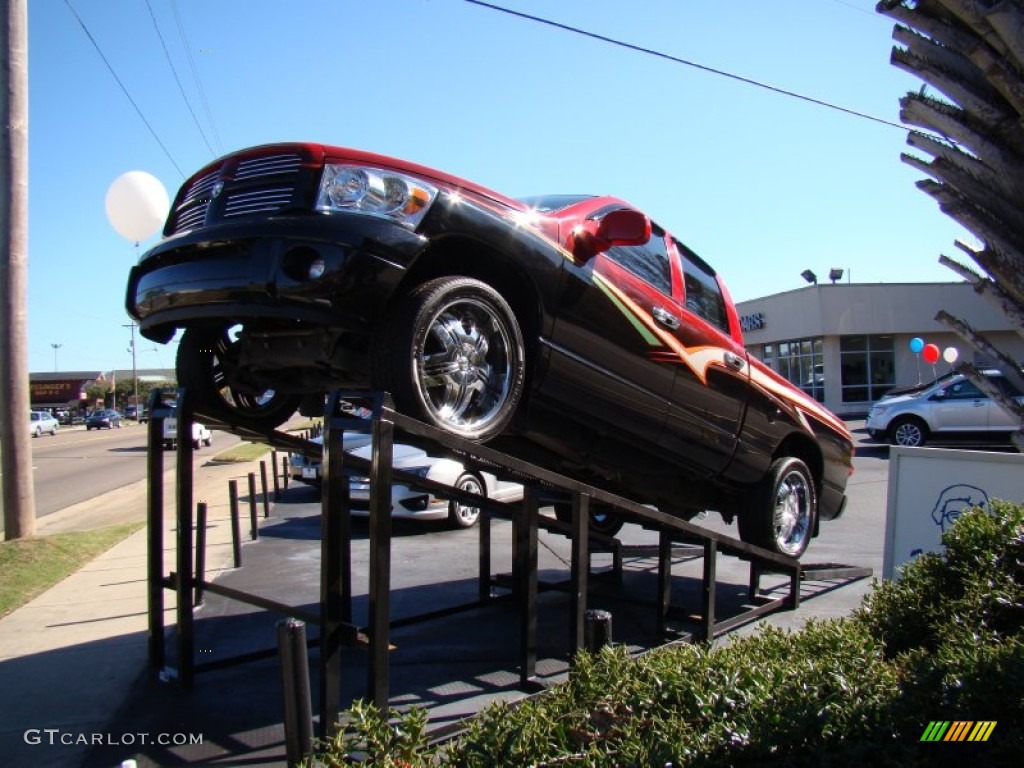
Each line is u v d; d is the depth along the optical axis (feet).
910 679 9.25
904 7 8.65
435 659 16.43
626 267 15.93
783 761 7.67
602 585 23.02
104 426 236.02
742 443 18.65
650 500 20.47
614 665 9.75
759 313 122.01
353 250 10.94
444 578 24.52
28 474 30.07
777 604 19.52
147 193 21.63
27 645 17.70
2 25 29.60
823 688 9.05
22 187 30.09
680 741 7.86
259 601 13.60
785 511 20.59
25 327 30.09
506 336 12.37
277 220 11.32
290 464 57.26
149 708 13.84
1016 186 8.21
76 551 28.71
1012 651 9.41
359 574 25.40
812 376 110.32
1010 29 7.39
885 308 105.40
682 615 17.26
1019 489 18.40
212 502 46.44
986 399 55.47
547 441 15.30
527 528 14.07
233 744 12.29
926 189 9.12
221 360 15.19
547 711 9.02
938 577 13.98
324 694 11.19
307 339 12.69
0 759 11.83
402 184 11.68
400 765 7.72
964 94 8.30
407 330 11.06
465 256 13.04
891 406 58.90
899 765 7.55
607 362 14.73
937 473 19.63
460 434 11.68
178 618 14.78
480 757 7.72
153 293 12.46
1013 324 8.82
